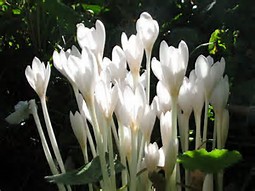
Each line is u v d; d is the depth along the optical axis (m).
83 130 0.61
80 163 0.89
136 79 0.62
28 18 1.06
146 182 0.60
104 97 0.55
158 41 0.98
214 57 0.97
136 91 0.56
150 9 1.03
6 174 0.95
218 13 0.95
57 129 0.97
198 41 0.97
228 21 0.93
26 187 0.95
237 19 0.92
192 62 0.96
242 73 0.88
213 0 0.98
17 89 1.01
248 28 0.90
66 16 1.02
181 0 1.01
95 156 0.62
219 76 0.60
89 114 0.59
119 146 0.61
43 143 0.63
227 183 0.84
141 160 0.60
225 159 0.55
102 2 1.11
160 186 0.57
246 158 0.84
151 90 0.91
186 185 0.60
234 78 0.88
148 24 0.61
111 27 1.05
